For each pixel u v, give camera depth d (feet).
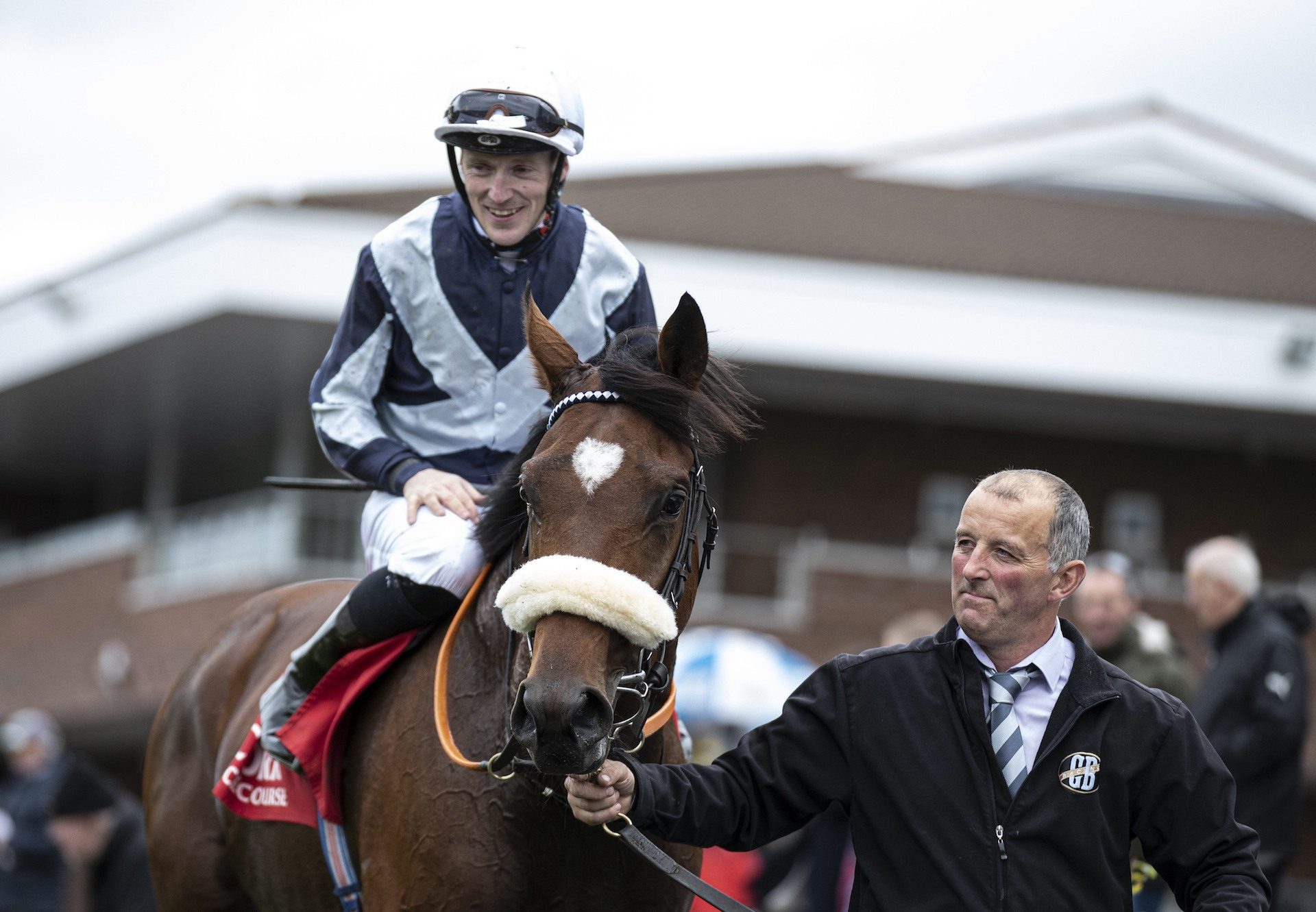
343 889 14.85
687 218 72.18
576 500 12.07
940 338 63.46
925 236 73.05
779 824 13.76
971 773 13.02
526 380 15.55
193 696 18.12
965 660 13.32
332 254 61.82
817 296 63.05
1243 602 24.23
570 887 13.58
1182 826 12.98
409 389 15.74
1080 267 70.28
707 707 39.14
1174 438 71.67
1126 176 83.30
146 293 64.54
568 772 11.55
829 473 69.82
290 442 73.92
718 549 67.51
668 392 12.64
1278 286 70.54
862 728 13.42
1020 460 70.79
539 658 11.59
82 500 96.94
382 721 14.53
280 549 62.54
